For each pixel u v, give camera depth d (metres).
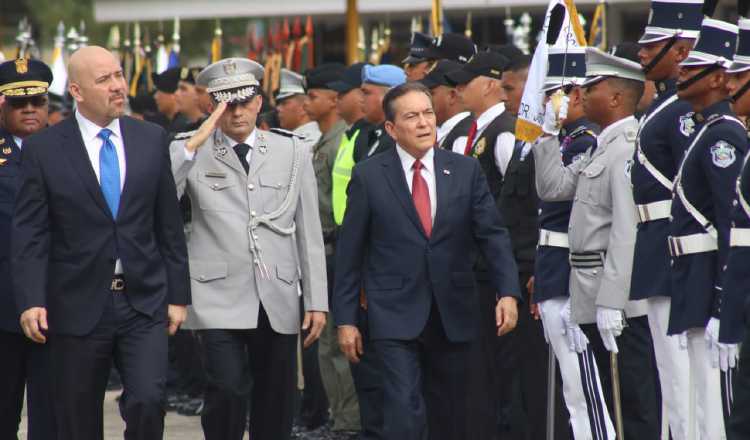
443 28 41.03
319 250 23.69
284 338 23.33
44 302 20.69
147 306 21.19
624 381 22.48
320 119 32.41
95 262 20.91
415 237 21.81
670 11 21.11
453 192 21.97
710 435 19.50
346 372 30.03
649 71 21.31
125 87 21.41
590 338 22.78
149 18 52.22
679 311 19.55
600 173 22.20
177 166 22.66
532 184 25.22
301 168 23.70
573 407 23.09
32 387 22.91
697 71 19.45
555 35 23.73
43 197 20.94
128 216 21.11
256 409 23.59
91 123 21.30
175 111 41.34
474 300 22.08
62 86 47.19
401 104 21.98
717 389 19.45
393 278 21.81
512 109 26.25
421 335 21.84
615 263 21.58
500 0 46.59
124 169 21.23
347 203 22.30
